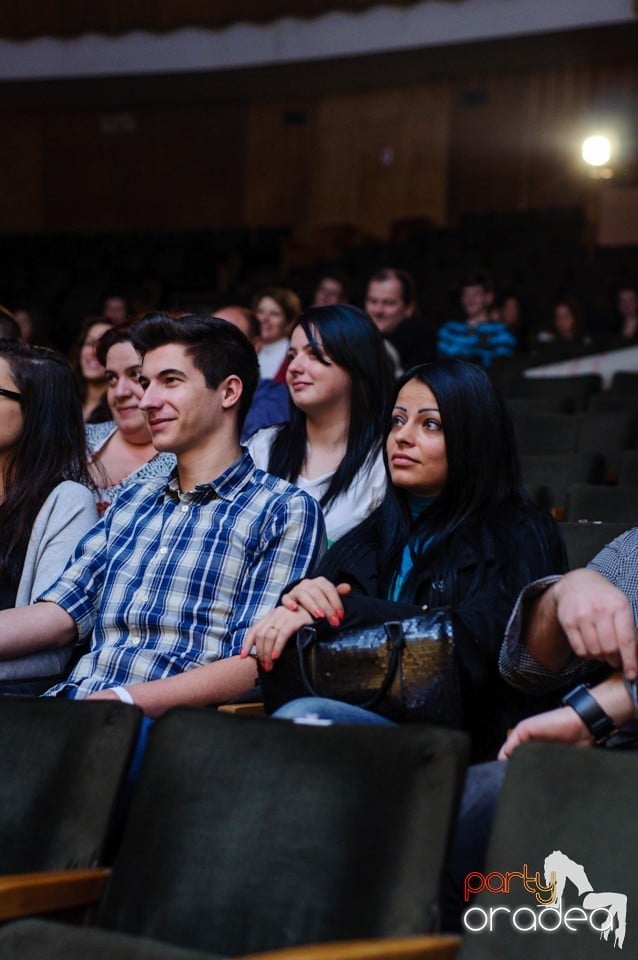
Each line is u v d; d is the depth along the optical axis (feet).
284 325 13.05
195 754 4.19
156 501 6.22
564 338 21.12
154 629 5.87
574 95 29.96
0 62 31.42
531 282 24.84
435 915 3.61
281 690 5.12
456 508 5.67
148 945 3.55
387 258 27.53
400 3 28.22
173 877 3.99
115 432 8.79
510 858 3.74
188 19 29.86
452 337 18.56
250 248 29.84
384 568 5.75
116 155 34.19
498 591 5.30
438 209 31.50
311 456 7.46
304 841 3.87
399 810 3.76
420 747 3.82
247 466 6.16
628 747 4.73
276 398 10.44
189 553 5.94
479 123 30.99
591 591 4.27
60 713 4.54
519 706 5.11
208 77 30.94
